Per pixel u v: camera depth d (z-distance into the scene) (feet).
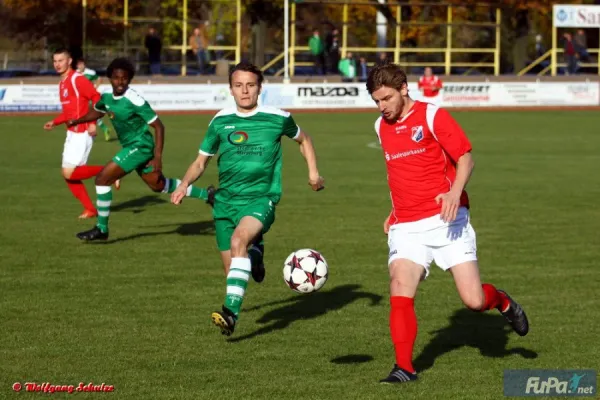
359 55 389.80
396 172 53.16
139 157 96.48
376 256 91.71
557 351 59.52
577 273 83.97
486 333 63.98
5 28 381.81
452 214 50.26
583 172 164.76
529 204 127.44
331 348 59.93
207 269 84.74
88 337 62.08
